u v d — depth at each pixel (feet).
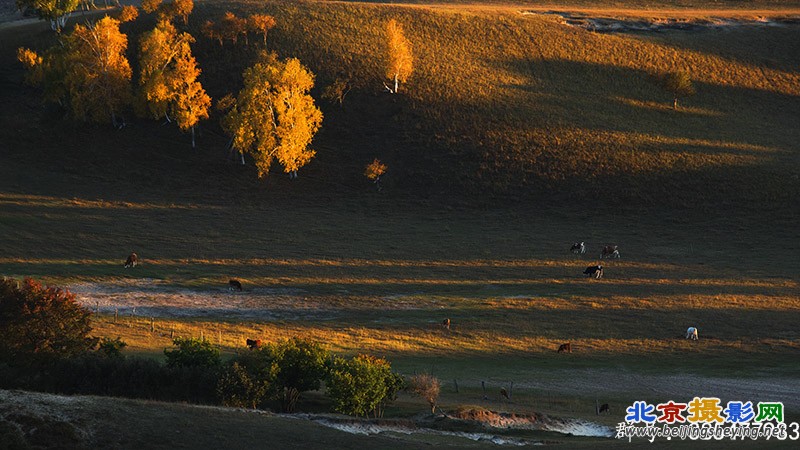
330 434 398.83
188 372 515.50
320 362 535.19
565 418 533.14
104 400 390.63
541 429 505.66
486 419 512.22
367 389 501.15
